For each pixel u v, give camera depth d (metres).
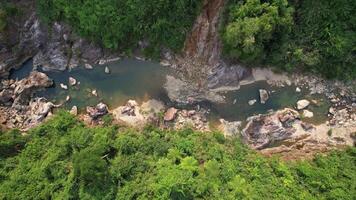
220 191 27.55
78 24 36.19
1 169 29.77
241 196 27.23
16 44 37.09
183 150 30.88
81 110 36.06
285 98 36.03
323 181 29.00
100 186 27.64
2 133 31.91
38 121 34.72
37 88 36.50
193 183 27.45
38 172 29.14
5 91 35.81
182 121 34.97
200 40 35.25
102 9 34.41
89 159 26.86
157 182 27.80
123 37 36.44
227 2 32.72
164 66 37.25
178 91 36.34
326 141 33.88
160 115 35.19
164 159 29.56
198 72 36.38
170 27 35.16
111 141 30.70
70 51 37.56
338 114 35.03
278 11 32.25
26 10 36.56
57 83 37.22
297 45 34.94
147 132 32.97
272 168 30.44
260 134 34.09
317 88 36.12
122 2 33.94
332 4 33.19
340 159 31.31
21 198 27.72
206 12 33.81
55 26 36.72
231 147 32.31
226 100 36.03
